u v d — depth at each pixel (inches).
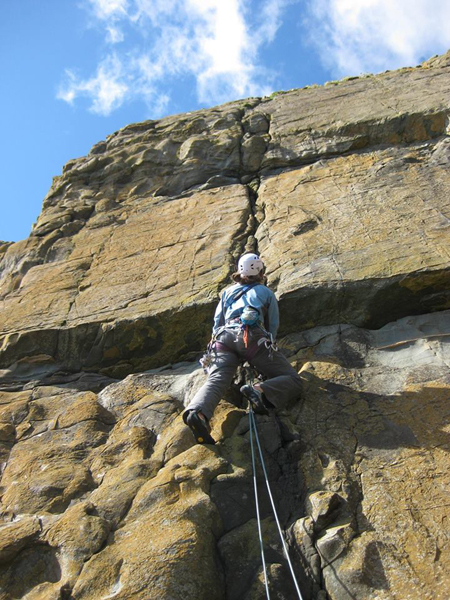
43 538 147.6
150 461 167.8
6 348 229.5
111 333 221.9
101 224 295.7
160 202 302.8
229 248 248.5
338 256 220.7
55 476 171.8
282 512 148.1
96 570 135.1
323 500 143.0
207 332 218.5
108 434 188.1
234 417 175.6
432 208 235.1
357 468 154.3
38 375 227.0
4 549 144.9
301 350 200.5
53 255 282.7
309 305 206.4
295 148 307.9
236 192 289.9
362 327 205.0
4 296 264.1
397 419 165.6
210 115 358.0
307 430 167.2
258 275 189.9
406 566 128.3
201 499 148.5
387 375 183.0
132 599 125.8
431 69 347.3
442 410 165.2
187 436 172.7
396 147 288.5
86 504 155.2
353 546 134.0
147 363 223.9
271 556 137.8
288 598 129.8
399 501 142.6
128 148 345.4
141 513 149.3
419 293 200.8
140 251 265.3
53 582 138.2
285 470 157.8
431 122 288.2
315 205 259.0
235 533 143.6
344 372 186.7
